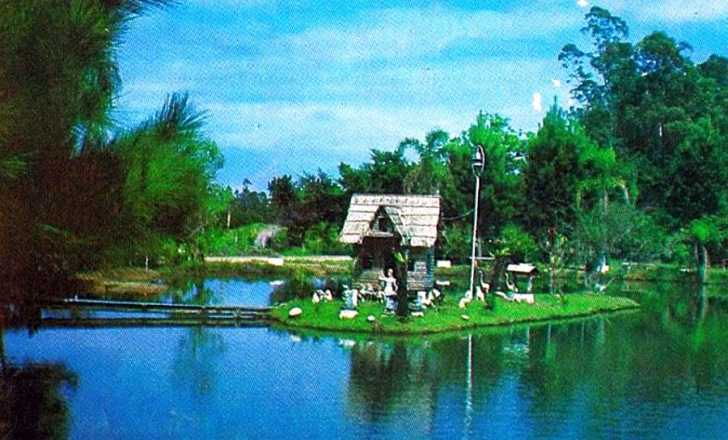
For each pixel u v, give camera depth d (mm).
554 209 71250
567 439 18141
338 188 76125
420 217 43281
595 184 71750
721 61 116812
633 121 102875
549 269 58781
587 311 46719
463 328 37500
